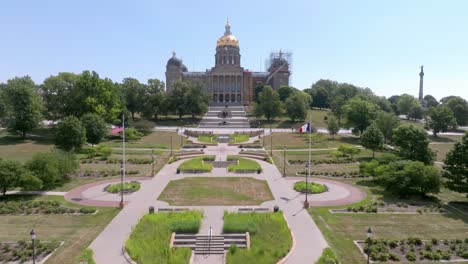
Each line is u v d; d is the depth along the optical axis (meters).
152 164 89.50
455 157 64.75
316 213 57.28
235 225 48.47
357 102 144.75
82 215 55.78
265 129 166.25
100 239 46.56
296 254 42.62
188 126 172.00
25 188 65.00
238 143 130.75
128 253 42.03
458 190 63.56
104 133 113.69
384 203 62.44
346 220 54.31
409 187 65.44
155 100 176.88
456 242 46.50
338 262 40.59
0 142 120.19
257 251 42.22
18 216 55.00
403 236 48.44
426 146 81.06
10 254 42.41
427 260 41.81
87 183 75.50
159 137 140.88
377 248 44.00
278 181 78.50
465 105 176.50
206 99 192.62
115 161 97.19
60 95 143.25
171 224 48.91
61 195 66.38
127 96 171.88
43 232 48.72
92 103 133.25
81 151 105.75
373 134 104.56
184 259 40.84
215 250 44.47
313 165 96.12
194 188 72.31
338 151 108.31
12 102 124.31
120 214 56.28
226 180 79.19
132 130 138.12
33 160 68.69
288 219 54.47
